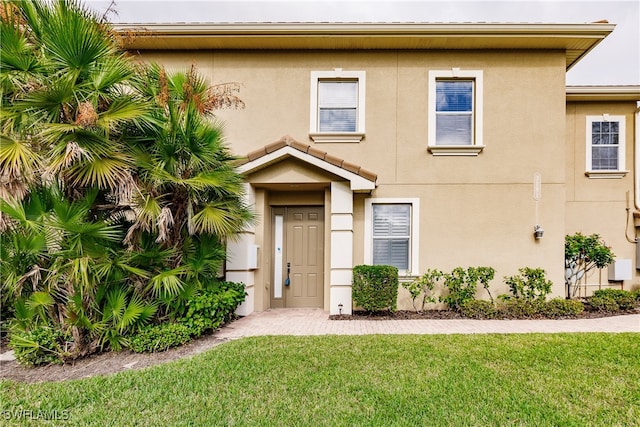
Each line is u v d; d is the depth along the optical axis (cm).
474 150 829
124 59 554
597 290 852
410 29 791
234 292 670
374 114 848
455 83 859
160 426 322
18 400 373
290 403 361
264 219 838
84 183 479
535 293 792
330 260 805
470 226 828
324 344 539
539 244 822
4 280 482
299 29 800
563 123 834
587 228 959
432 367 448
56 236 475
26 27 486
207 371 438
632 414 341
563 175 829
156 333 526
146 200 520
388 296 734
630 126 971
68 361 486
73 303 491
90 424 328
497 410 347
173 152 564
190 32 811
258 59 863
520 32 789
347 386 397
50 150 463
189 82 634
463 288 781
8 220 467
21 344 468
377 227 843
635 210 957
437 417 335
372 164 842
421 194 834
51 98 457
